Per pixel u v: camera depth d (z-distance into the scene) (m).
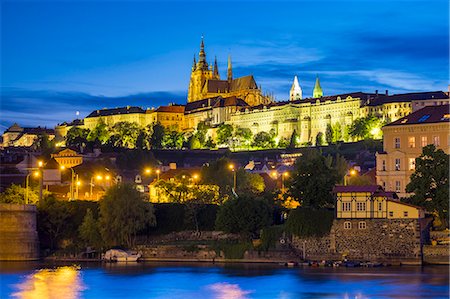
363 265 192.25
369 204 195.50
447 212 198.50
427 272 181.50
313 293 161.12
